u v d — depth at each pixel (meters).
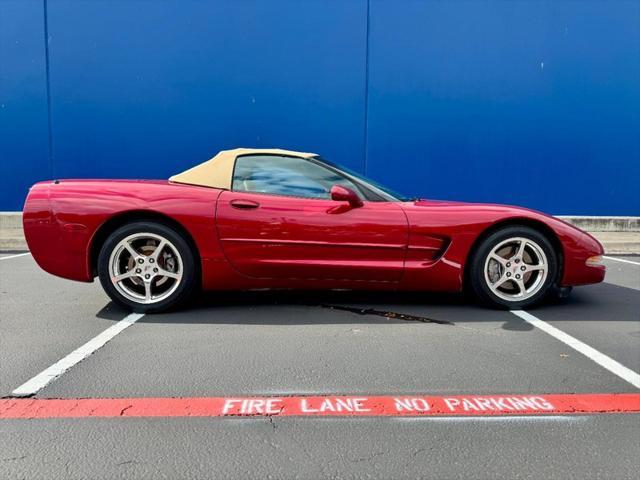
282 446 2.07
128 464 1.94
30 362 2.92
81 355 3.04
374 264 3.85
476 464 1.96
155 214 3.79
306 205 3.85
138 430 2.18
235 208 3.79
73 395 2.50
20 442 2.08
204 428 2.21
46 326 3.62
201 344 3.24
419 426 2.24
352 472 1.90
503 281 4.01
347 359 3.00
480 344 3.27
